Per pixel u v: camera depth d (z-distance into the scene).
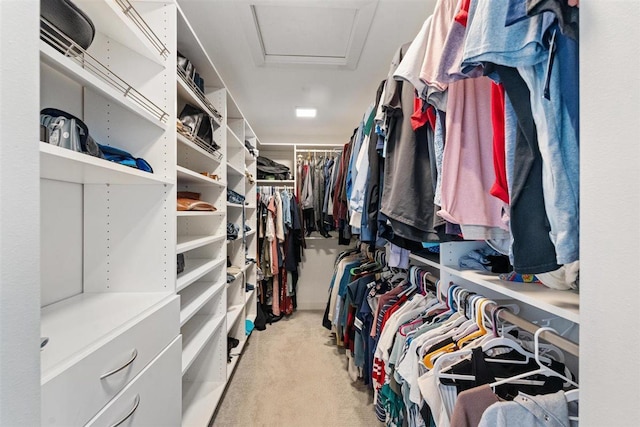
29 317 0.41
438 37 0.72
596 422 0.39
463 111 0.76
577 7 0.42
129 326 0.74
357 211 1.47
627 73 0.35
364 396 1.69
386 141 1.01
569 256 0.47
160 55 1.07
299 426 1.44
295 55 1.78
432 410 0.74
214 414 1.52
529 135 0.52
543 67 0.49
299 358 2.13
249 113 2.72
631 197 0.35
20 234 0.40
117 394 0.69
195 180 1.49
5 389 0.37
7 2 0.39
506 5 0.48
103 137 1.06
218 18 1.42
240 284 2.26
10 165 0.39
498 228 0.76
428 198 0.90
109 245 1.04
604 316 0.38
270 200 2.83
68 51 0.71
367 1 1.30
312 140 3.53
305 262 3.34
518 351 0.74
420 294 1.34
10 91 0.39
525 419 0.55
